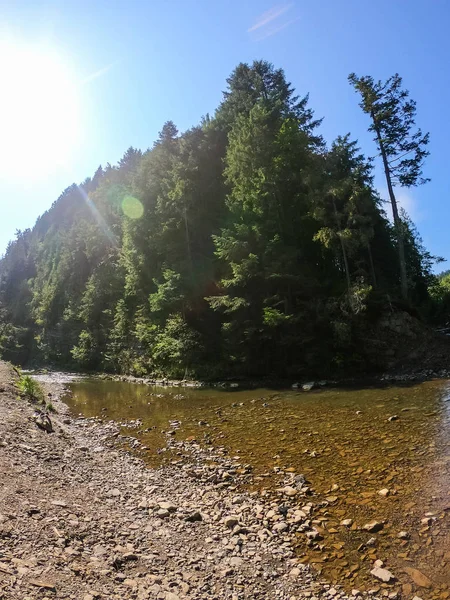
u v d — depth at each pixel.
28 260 147.12
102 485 9.67
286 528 7.68
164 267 42.09
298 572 6.30
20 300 123.81
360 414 15.40
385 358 27.19
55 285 89.69
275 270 28.98
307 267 31.20
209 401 22.53
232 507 8.73
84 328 68.12
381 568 6.27
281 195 33.12
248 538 7.38
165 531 7.50
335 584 6.00
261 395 23.08
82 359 58.00
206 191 41.78
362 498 8.54
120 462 12.05
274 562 6.61
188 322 37.00
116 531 7.17
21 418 14.39
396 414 14.70
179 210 41.25
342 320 27.22
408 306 29.83
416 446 10.98
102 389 31.98
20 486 8.21
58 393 29.42
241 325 30.80
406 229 41.69
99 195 91.38
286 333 29.03
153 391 29.09
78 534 6.69
